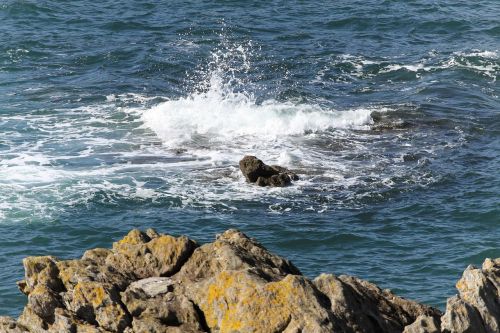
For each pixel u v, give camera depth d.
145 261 56.06
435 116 153.00
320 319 48.16
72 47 187.50
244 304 49.22
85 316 52.25
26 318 53.50
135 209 115.50
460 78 174.00
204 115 151.00
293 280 49.44
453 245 105.75
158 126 146.75
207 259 55.22
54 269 55.28
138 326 50.50
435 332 49.34
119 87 165.12
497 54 187.38
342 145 140.12
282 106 155.75
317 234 108.75
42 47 186.62
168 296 52.62
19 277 96.94
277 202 118.31
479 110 157.12
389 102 160.38
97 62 179.25
